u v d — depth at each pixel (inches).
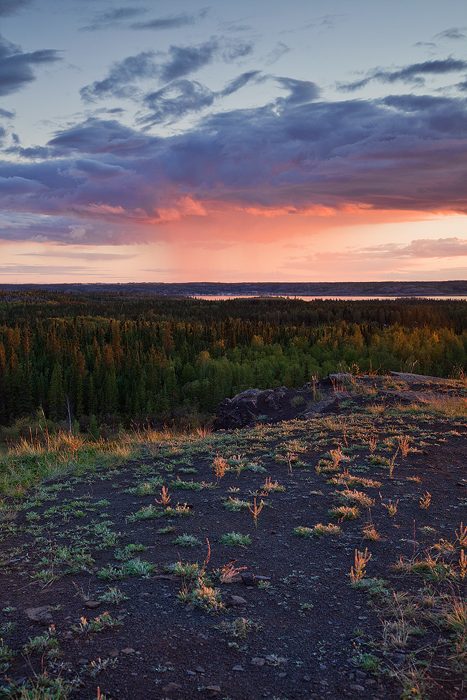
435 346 3604.8
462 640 130.6
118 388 4163.4
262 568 185.6
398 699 113.0
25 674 121.2
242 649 134.7
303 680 121.6
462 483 282.5
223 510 254.5
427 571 176.4
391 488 278.4
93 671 122.3
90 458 429.1
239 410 656.4
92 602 158.6
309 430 456.1
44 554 203.8
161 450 430.9
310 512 245.8
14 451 474.0
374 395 593.3
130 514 255.0
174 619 150.0
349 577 176.4
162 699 113.7
